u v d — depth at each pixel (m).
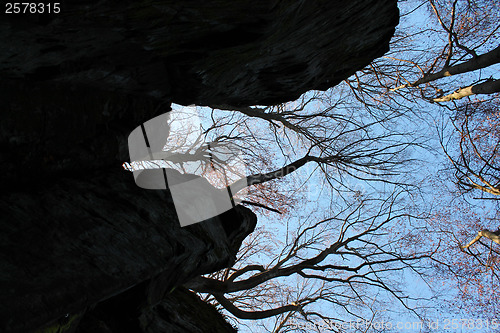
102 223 3.73
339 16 4.46
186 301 7.69
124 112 4.91
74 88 4.04
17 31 2.63
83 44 3.22
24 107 3.48
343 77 6.95
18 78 3.35
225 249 5.93
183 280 5.14
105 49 3.47
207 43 3.90
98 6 2.67
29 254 2.82
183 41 3.81
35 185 3.72
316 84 6.50
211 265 5.50
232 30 3.73
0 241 2.78
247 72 5.12
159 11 3.05
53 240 3.13
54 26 2.74
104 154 4.67
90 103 4.30
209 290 9.20
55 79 3.60
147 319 5.18
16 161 3.51
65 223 3.40
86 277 2.94
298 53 5.04
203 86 4.89
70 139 4.08
